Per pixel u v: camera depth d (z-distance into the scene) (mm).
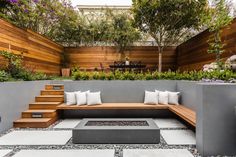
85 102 5816
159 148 3471
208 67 5785
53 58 8773
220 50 5863
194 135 4211
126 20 9828
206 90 3100
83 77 6449
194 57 8016
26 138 3990
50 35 9852
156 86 6242
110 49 10195
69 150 3369
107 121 4477
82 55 10195
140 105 5727
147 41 10359
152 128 3773
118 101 6215
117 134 3746
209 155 3080
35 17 8328
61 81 6465
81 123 4199
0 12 6461
